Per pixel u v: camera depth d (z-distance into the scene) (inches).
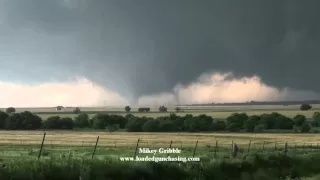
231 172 1071.0
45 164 789.2
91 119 7017.7
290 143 3319.4
